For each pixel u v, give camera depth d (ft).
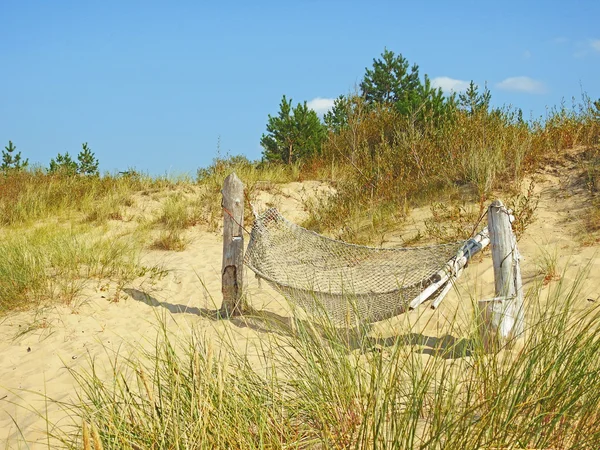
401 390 10.32
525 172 35.22
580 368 9.80
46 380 17.43
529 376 9.62
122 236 40.24
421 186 38.22
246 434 9.52
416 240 31.22
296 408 10.62
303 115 64.69
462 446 8.45
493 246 17.12
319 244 23.84
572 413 9.14
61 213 46.73
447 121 43.37
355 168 44.01
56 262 29.01
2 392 16.84
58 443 12.42
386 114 52.90
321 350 11.46
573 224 28.37
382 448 8.73
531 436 8.79
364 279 20.40
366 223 36.06
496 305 15.39
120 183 52.44
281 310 23.91
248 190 44.93
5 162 64.54
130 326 22.30
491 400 9.27
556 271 23.26
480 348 10.90
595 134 37.70
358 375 10.62
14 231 41.83
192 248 37.63
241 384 10.88
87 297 24.97
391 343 16.78
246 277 28.96
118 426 9.64
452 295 22.68
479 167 35.14
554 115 40.65
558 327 10.93
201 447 8.89
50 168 65.41
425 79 59.11
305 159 60.44
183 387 10.39
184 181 53.88
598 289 20.40
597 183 31.78
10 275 25.21
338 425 9.95
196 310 24.54
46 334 21.30
